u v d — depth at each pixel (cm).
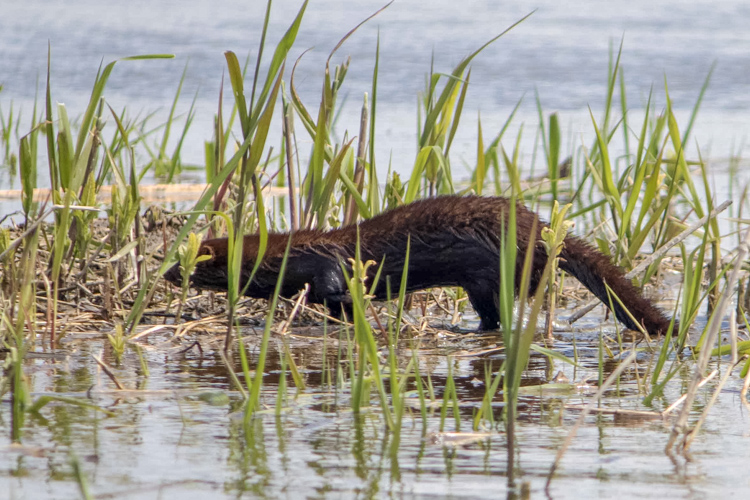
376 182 1402
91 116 1262
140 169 2334
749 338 1191
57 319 1238
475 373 1014
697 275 1084
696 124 2933
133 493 617
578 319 1380
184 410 823
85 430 757
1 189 2023
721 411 844
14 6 6525
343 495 619
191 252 1156
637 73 3866
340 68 1398
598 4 7094
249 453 704
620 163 2431
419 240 1293
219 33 5003
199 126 2828
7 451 698
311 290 1327
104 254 1497
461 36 4978
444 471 669
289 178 1392
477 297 1297
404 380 791
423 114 2988
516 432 770
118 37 4816
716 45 4694
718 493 625
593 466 682
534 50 4491
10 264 1162
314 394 898
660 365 936
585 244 1300
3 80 3431
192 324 1220
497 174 1809
